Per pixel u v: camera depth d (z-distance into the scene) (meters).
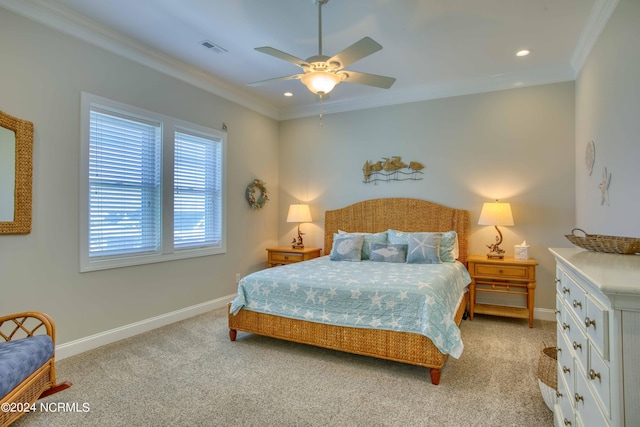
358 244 4.02
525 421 1.91
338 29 2.92
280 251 4.76
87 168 2.91
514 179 3.92
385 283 2.65
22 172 2.49
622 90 2.23
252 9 2.64
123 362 2.67
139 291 3.34
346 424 1.90
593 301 1.13
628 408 0.92
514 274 3.60
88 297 2.92
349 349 2.64
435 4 2.55
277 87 4.35
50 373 2.12
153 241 3.51
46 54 2.64
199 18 2.77
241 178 4.60
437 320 2.36
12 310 2.46
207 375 2.46
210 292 4.13
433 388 2.29
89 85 2.92
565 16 2.70
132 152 3.31
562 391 1.67
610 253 1.65
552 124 3.76
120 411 2.01
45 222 2.64
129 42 3.13
